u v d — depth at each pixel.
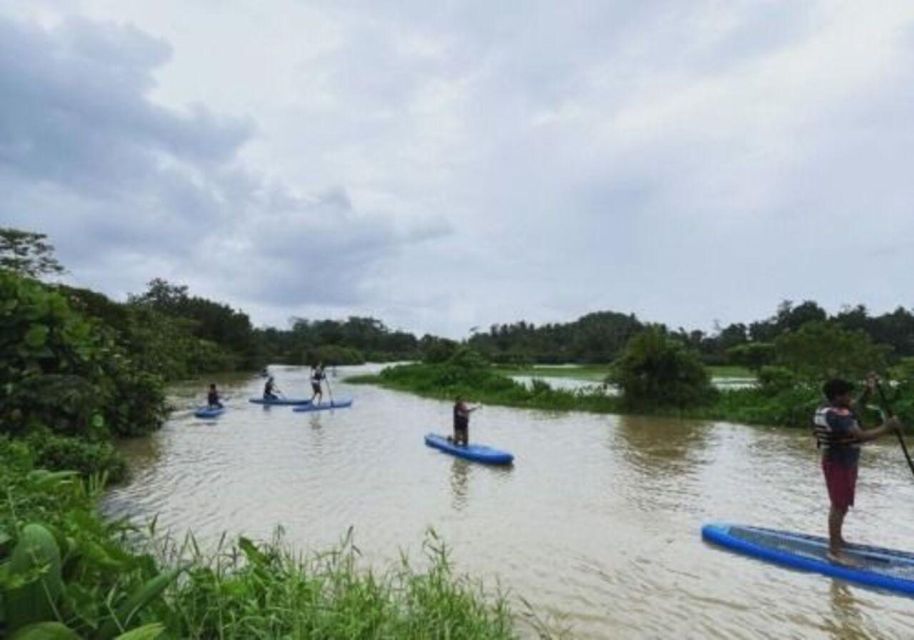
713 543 10.30
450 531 10.74
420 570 8.75
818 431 9.49
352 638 4.29
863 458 18.80
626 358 30.83
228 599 4.19
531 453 19.06
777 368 30.38
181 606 3.92
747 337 81.00
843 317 72.62
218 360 71.06
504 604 7.40
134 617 3.52
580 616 7.47
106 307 29.83
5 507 4.10
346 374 71.44
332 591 5.14
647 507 12.62
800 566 9.15
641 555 9.70
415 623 4.95
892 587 8.36
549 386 36.12
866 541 10.66
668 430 24.52
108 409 19.89
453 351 59.38
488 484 14.50
